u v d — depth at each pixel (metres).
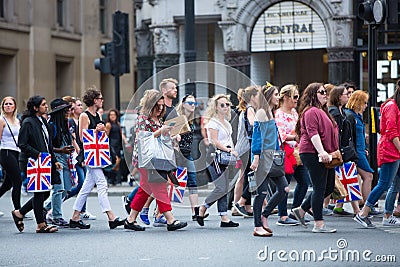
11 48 45.72
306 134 15.45
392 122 16.17
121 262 12.98
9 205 23.25
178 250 14.08
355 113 18.39
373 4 20.02
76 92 51.31
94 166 17.08
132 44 56.31
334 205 19.17
